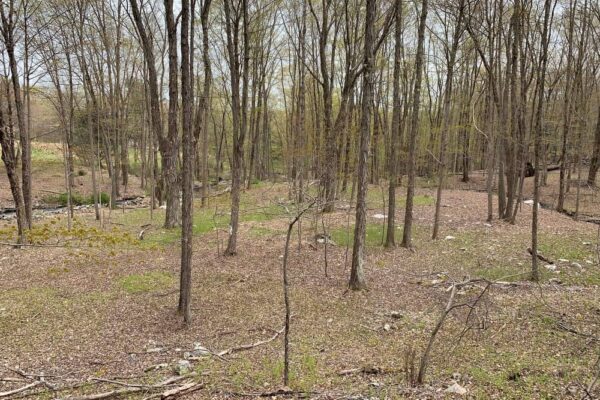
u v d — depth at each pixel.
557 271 9.48
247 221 15.63
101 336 6.76
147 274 9.84
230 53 10.75
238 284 9.21
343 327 7.06
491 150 14.73
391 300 8.22
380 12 14.96
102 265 10.58
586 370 5.34
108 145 21.11
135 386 5.12
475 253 11.08
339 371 5.53
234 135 10.91
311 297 8.40
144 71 21.08
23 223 11.80
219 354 6.07
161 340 6.64
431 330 6.85
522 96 14.38
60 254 11.54
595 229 13.15
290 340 6.57
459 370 5.50
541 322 6.95
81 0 17.88
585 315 7.16
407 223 11.62
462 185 26.03
